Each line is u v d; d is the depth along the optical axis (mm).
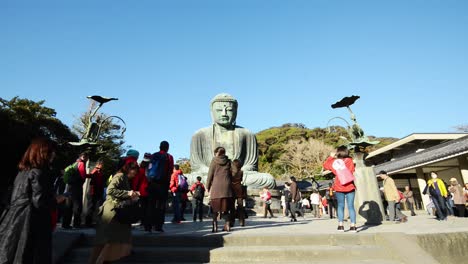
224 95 21609
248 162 21016
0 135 19156
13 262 3408
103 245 4445
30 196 3674
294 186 12836
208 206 16672
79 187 7871
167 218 14305
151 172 7094
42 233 3666
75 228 7742
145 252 5629
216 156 7508
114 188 4598
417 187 28359
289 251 5711
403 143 30141
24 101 27453
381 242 6070
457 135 28484
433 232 6492
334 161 7617
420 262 5215
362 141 10195
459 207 13477
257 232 7039
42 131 25609
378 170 26719
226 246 6078
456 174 24766
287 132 57156
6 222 3576
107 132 32500
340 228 7395
